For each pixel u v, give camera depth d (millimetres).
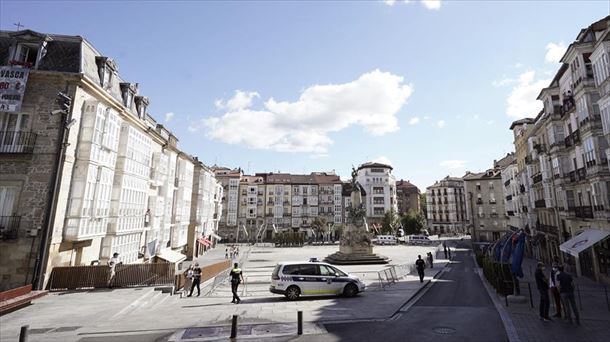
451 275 26625
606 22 22906
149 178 27562
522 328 10578
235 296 15469
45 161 16984
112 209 21750
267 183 92375
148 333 10141
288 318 12062
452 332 10203
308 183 93438
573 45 23906
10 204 16641
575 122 26812
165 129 34406
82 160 18016
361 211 37719
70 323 11266
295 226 90562
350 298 16328
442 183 111375
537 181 38281
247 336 9836
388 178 97062
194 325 11070
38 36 17859
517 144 50156
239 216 89812
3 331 10297
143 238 27188
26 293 14266
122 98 23109
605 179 21906
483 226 80625
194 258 44406
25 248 16078
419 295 17516
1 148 16859
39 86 17641
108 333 10141
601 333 9945
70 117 17391
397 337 9734
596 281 23453
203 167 47562
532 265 35188
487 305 14508
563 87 28797
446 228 108312
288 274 16234
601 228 22797
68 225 17312
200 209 46719
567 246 22828
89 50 19344
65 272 16828
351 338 9648
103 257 21094
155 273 18672
